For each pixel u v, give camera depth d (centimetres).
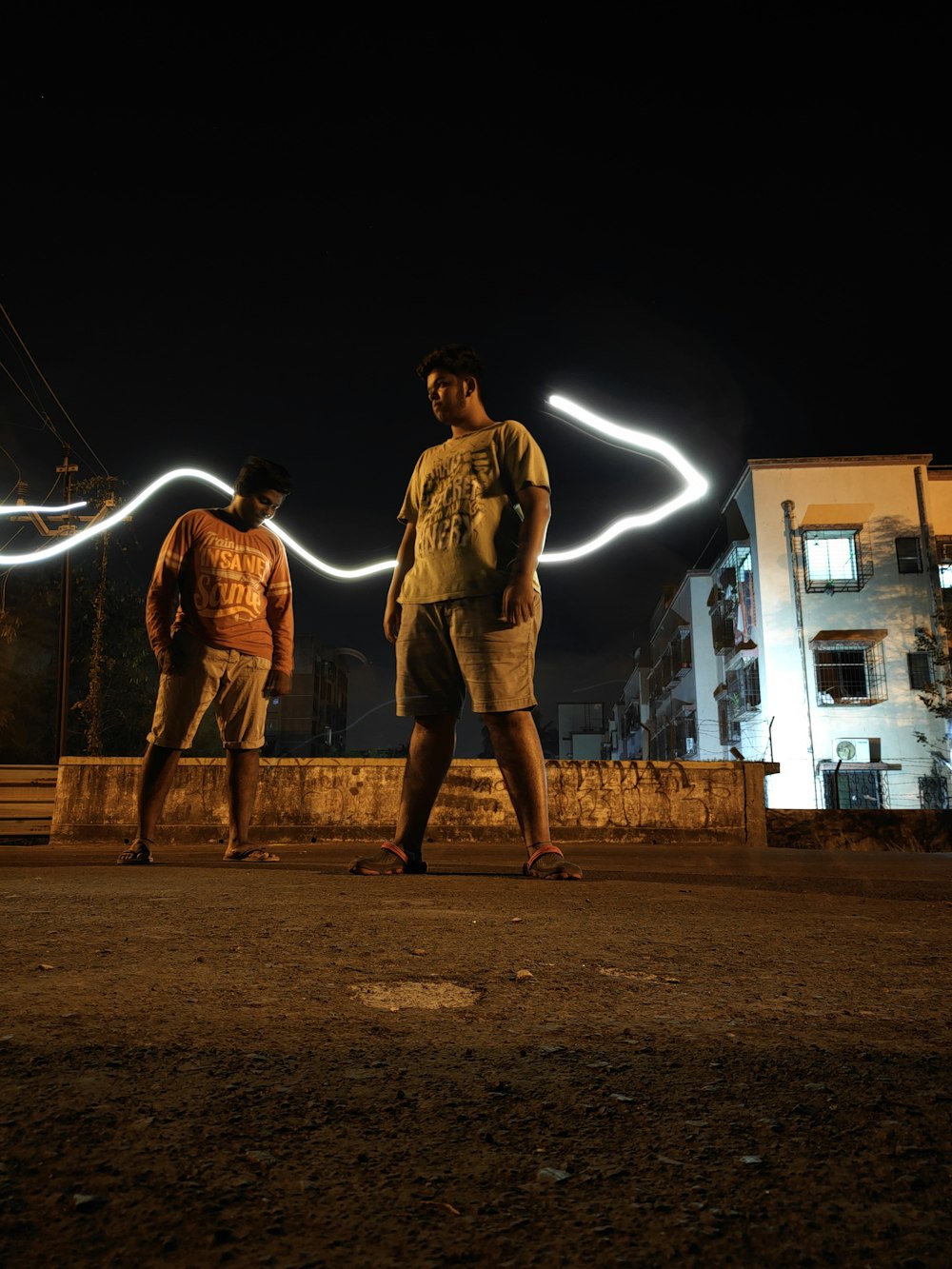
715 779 700
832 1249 68
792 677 2970
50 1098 96
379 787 693
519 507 376
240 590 479
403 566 414
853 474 3067
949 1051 117
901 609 2991
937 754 2911
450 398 390
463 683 383
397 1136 88
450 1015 133
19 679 2305
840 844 711
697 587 3809
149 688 2605
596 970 166
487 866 433
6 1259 65
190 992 144
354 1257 67
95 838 690
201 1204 74
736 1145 87
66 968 160
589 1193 77
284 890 289
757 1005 142
